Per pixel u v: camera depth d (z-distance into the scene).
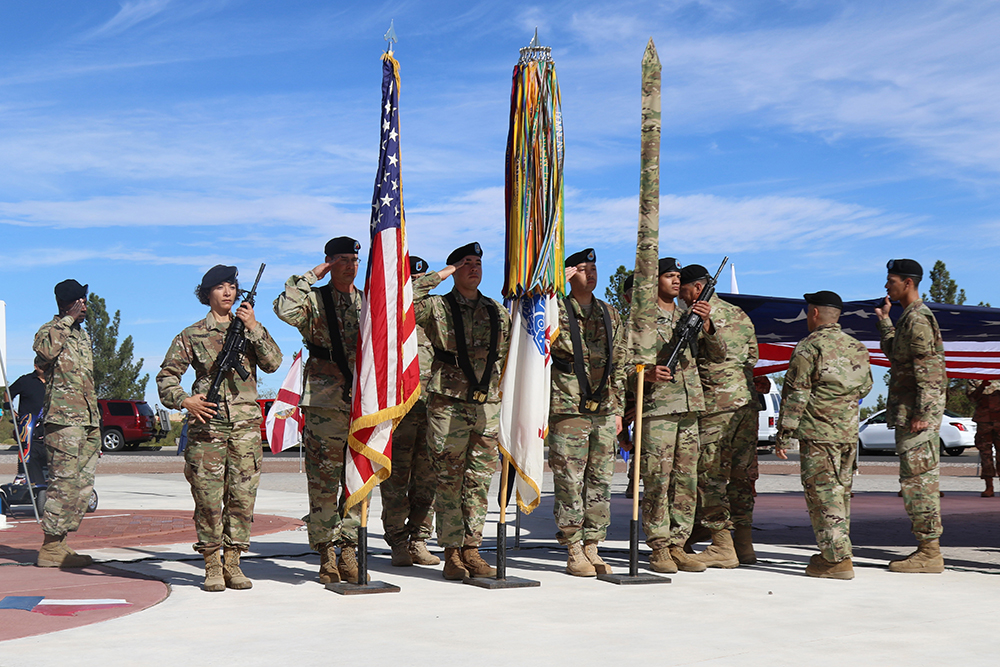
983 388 14.87
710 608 5.73
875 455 31.11
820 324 7.21
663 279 7.32
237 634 4.90
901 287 7.62
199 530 6.20
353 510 6.54
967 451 32.25
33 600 5.80
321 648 4.60
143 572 6.96
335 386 6.41
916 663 4.39
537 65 6.80
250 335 6.23
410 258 6.60
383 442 6.18
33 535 9.42
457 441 6.68
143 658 4.37
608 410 7.02
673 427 7.17
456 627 5.11
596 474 7.11
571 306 6.91
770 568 7.51
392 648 4.61
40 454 10.10
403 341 6.17
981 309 8.47
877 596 6.20
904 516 11.88
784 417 7.13
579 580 6.79
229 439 6.25
